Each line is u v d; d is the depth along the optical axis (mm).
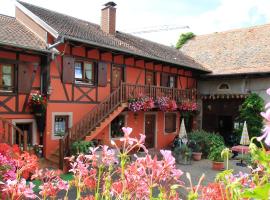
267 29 22422
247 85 19062
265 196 1255
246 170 12336
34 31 13547
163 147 18953
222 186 1943
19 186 1990
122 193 2035
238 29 24031
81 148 11672
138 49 17047
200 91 21328
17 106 12133
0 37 11344
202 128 21109
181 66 18875
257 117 18094
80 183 2309
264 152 1554
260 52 20453
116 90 14914
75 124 13227
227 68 20188
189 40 25719
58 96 13359
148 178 1895
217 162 13656
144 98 15555
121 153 2049
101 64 15133
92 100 14797
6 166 2385
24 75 12266
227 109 19891
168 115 19453
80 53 14180
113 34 18219
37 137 12781
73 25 15742
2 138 10062
